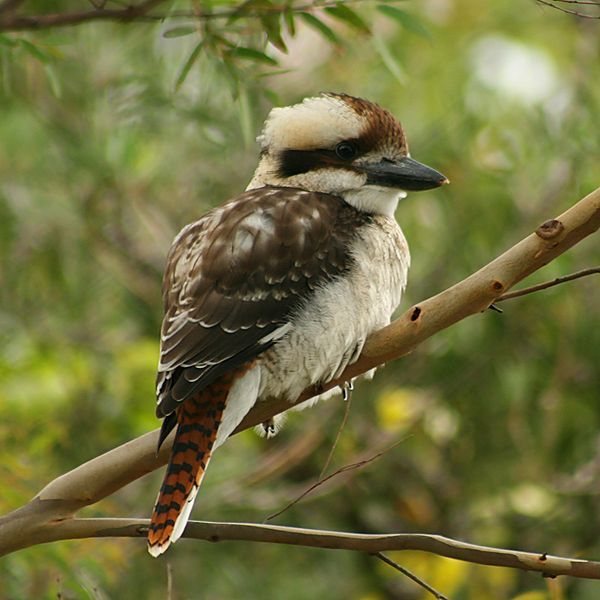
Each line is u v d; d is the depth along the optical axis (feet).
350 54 37.99
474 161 38.50
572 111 38.27
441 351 38.52
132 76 35.24
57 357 36.70
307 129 25.48
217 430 21.74
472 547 20.03
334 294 22.85
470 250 38.37
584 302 38.40
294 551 38.78
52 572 28.07
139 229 42.37
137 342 39.09
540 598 28.45
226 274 22.65
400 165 25.27
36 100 39.58
